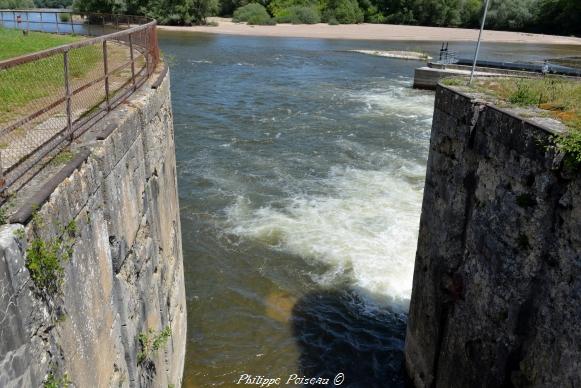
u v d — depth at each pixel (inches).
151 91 328.5
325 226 630.5
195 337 449.1
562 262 227.5
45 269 160.1
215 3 3095.5
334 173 799.1
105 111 270.1
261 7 3472.0
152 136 318.3
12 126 175.8
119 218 240.8
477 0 3644.2
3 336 136.8
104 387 215.2
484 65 1445.6
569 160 219.6
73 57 502.0
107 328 221.1
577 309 217.9
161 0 2871.6
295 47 2346.2
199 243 593.6
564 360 225.3
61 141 212.5
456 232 325.1
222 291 510.9
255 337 452.4
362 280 529.3
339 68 1791.3
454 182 327.6
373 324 471.8
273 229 622.8
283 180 768.3
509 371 267.0
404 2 3791.8
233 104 1200.2
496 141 277.7
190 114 1097.4
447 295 330.3
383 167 827.4
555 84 370.6
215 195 714.8
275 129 1018.7
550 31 3454.7
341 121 1090.7
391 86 1492.4
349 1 3722.9
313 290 515.5
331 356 434.6
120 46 660.7
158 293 320.5
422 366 375.9
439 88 359.6
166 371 327.9
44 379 159.2
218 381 403.5
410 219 646.5
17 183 178.2
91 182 208.7
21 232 147.9
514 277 261.4
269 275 537.0
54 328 167.0
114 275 234.5
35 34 855.1
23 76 389.1
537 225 243.4
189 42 2299.5
